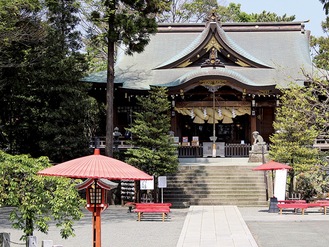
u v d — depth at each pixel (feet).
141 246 42.60
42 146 79.46
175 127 105.19
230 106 106.63
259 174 82.58
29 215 33.91
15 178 33.63
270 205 68.49
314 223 57.77
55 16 93.30
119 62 120.78
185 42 126.62
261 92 100.68
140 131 74.33
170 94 100.32
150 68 116.78
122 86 102.22
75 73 84.28
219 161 96.68
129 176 30.01
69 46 96.99
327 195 77.30
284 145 76.69
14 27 65.46
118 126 108.47
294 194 77.15
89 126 95.45
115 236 48.24
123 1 75.61
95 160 31.37
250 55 114.21
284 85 104.63
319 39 97.76
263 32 129.08
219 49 107.65
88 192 32.53
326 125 75.25
